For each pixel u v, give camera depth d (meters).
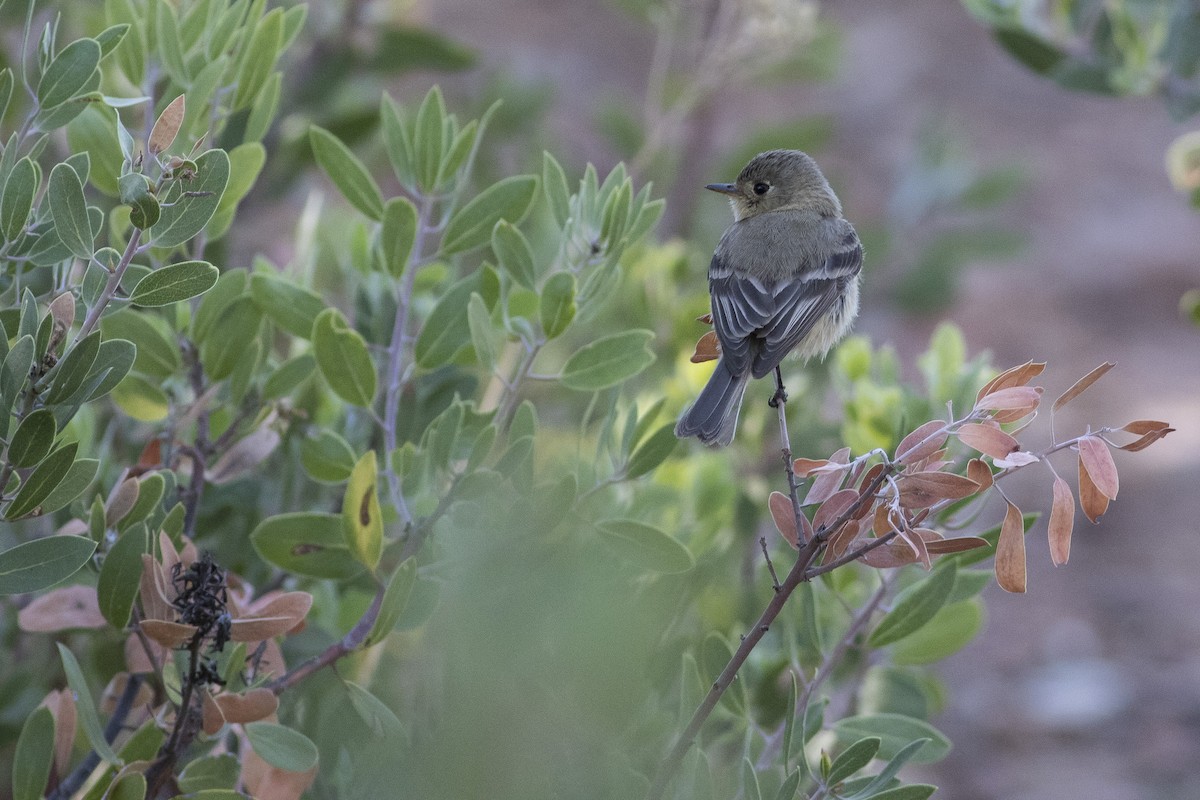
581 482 8.16
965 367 9.45
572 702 5.92
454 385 8.80
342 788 7.26
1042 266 25.62
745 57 14.52
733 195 11.77
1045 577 19.16
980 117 29.19
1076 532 20.11
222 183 5.89
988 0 11.86
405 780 6.21
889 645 7.95
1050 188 27.42
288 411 8.24
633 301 11.78
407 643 8.77
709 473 9.70
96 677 8.76
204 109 7.88
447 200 8.41
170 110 5.71
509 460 6.99
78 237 5.96
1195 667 17.09
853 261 10.98
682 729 7.11
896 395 9.47
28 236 6.63
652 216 7.90
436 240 9.72
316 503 8.83
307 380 8.71
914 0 33.75
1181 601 18.47
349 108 14.42
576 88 25.66
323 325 7.30
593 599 6.17
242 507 8.74
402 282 7.85
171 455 7.93
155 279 5.90
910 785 6.18
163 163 5.83
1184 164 11.76
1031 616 18.33
